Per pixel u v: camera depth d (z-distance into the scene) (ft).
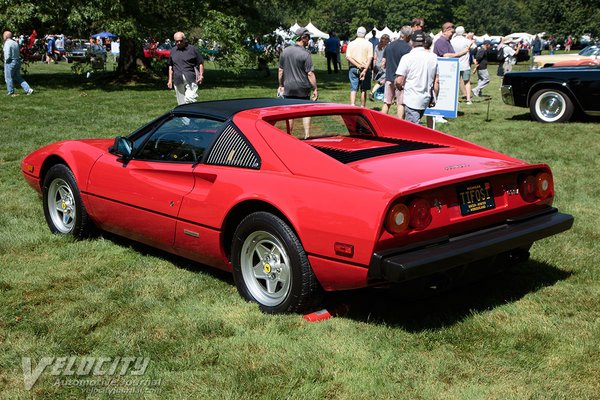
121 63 81.46
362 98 46.65
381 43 53.11
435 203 11.89
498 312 13.28
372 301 13.78
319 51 221.46
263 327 12.56
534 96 42.63
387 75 36.99
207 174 13.94
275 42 88.99
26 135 36.35
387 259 11.23
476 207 12.59
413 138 15.83
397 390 10.23
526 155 30.78
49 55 121.70
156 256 16.97
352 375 10.68
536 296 14.12
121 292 14.37
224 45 77.46
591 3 178.50
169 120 15.75
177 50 41.22
